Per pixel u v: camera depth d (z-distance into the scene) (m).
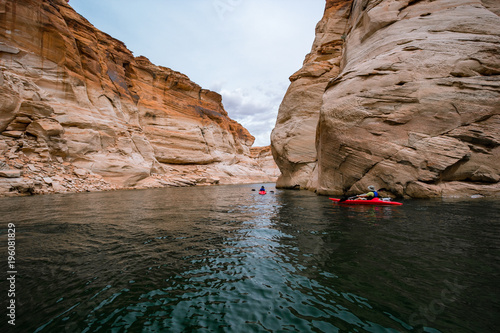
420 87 9.49
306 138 18.55
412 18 11.77
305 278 2.80
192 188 23.53
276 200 11.19
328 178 12.47
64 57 21.03
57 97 20.41
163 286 2.70
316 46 22.38
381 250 3.51
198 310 2.24
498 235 3.94
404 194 9.28
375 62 11.05
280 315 2.14
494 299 2.13
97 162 20.41
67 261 3.42
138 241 4.41
